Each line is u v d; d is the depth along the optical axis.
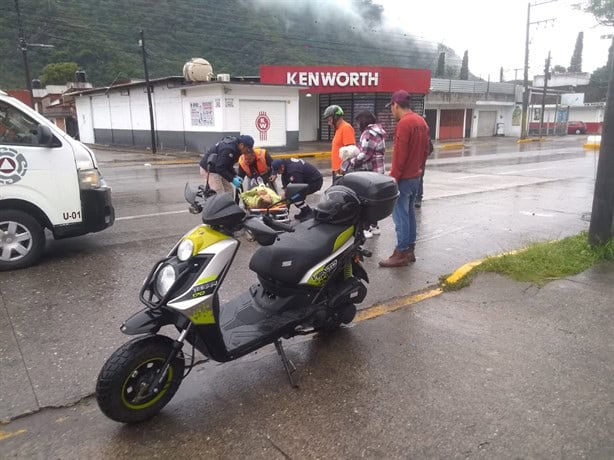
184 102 26.09
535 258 5.93
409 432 3.06
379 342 4.20
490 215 9.16
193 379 3.68
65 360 3.92
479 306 4.88
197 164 20.50
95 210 6.41
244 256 6.57
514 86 45.38
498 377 3.63
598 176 6.00
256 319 3.74
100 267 6.12
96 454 2.90
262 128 24.91
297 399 3.42
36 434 3.08
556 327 4.39
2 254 5.95
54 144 6.06
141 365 3.08
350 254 4.09
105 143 34.69
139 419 3.13
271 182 7.47
